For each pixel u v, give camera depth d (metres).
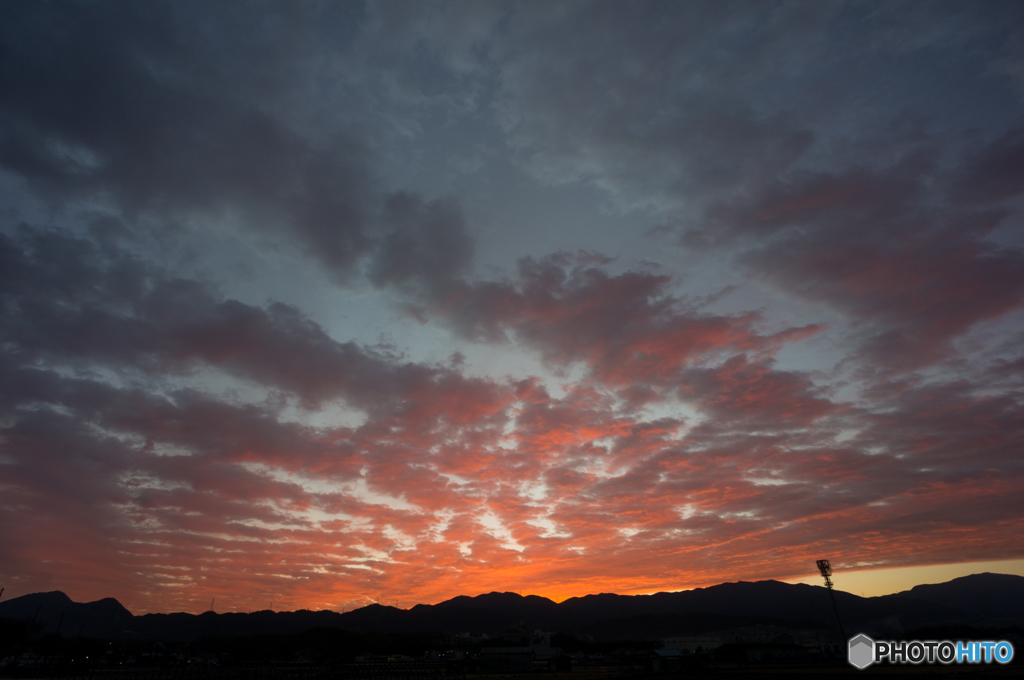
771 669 103.75
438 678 105.38
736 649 153.12
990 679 64.56
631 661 164.88
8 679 92.19
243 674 113.25
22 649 132.12
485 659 142.12
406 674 118.12
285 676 105.88
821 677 77.06
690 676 92.81
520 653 144.62
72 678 94.19
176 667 123.94
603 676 107.44
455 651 197.88
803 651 153.50
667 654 132.88
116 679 93.81
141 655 168.62
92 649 160.25
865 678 72.25
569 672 128.88
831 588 121.69
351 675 113.06
